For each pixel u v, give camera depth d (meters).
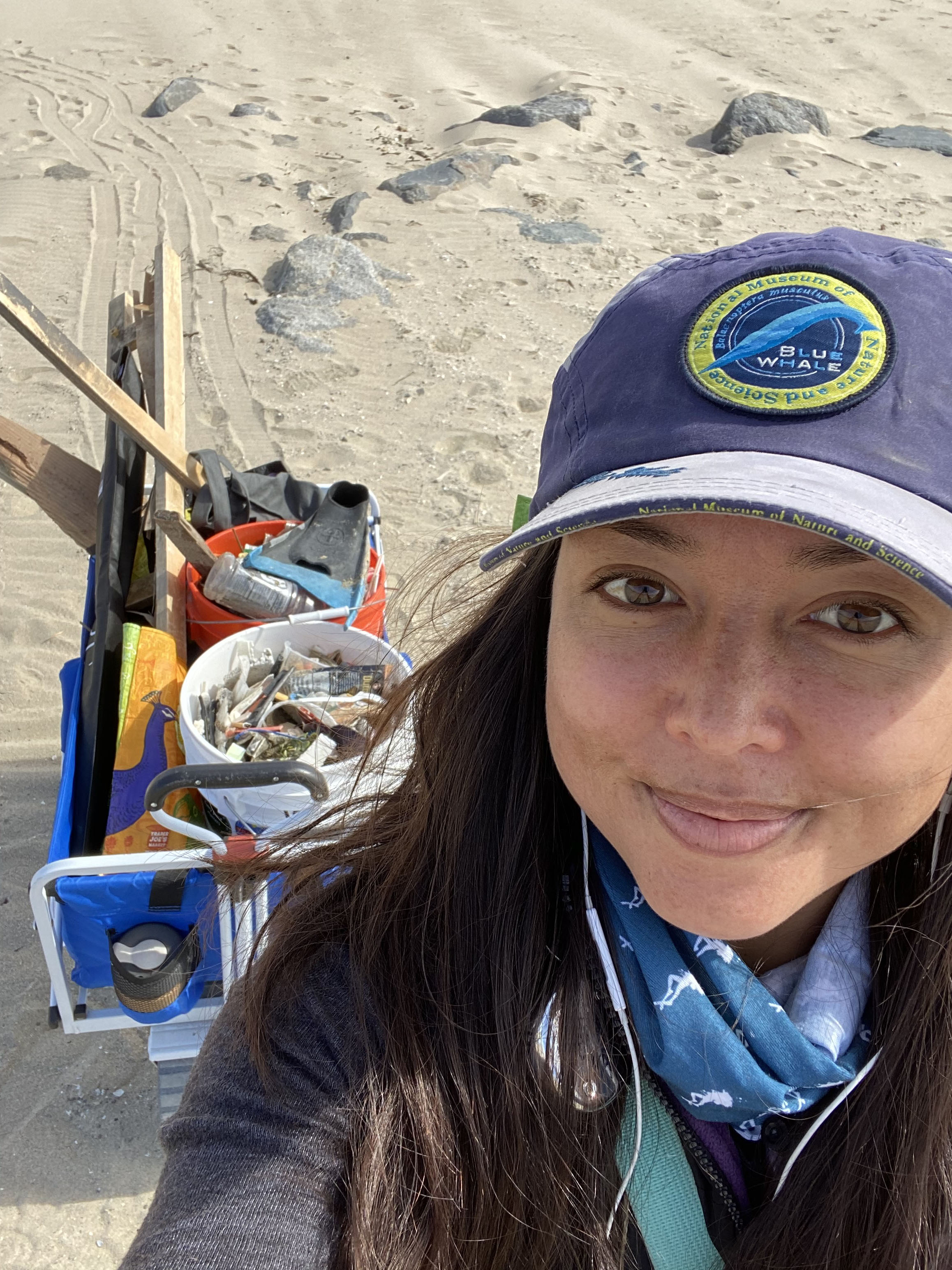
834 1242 0.46
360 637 1.31
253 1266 0.41
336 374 2.89
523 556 0.50
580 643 0.39
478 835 0.48
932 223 3.79
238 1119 0.44
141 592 1.48
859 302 0.37
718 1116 0.46
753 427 0.36
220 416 2.70
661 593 0.38
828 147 4.42
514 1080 0.46
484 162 4.11
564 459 0.41
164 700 1.21
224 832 1.13
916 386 0.36
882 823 0.38
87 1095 1.31
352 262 3.37
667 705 0.37
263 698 1.22
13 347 2.97
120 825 1.12
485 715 0.49
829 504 0.33
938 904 0.45
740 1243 0.47
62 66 5.20
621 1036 0.48
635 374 0.38
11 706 1.88
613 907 0.47
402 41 5.56
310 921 0.49
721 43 5.57
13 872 1.58
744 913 0.39
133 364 1.78
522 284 3.38
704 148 4.45
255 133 4.46
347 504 1.52
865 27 5.78
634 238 3.67
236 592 1.31
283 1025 0.46
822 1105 0.48
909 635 0.35
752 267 0.39
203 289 3.28
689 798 0.38
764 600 0.35
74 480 1.55
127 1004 1.00
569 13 6.00
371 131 4.52
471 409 2.75
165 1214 0.43
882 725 0.35
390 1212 0.44
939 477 0.35
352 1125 0.44
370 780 0.69
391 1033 0.46
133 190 3.95
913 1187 0.45
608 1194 0.47
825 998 0.47
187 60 5.28
